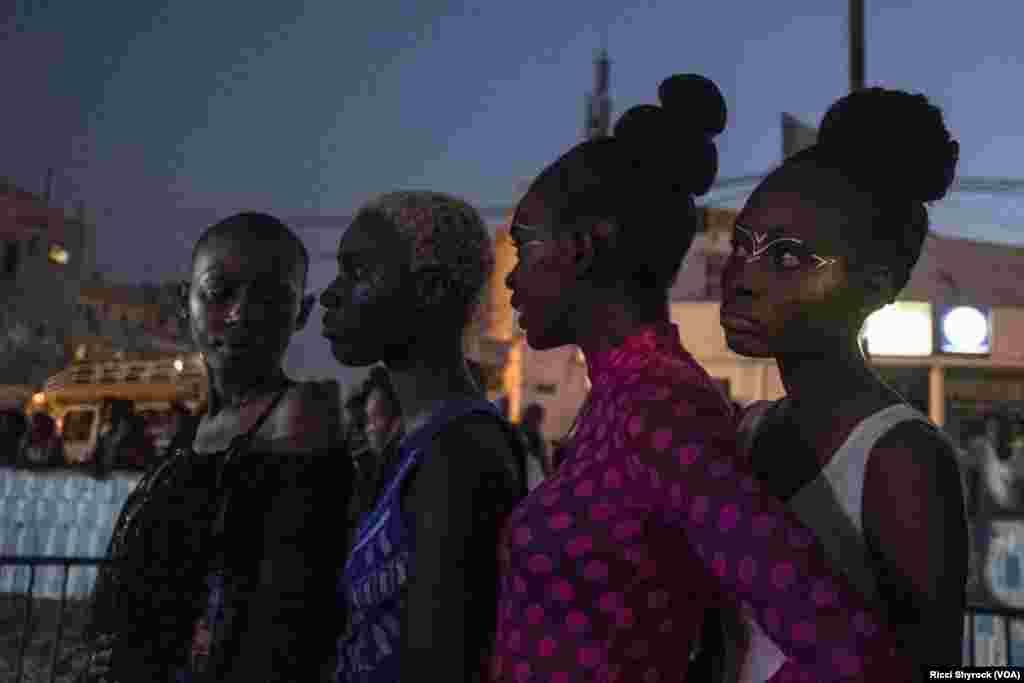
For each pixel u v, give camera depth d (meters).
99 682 1.77
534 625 1.26
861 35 12.33
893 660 1.03
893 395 1.27
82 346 46.34
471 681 1.44
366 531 1.61
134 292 53.34
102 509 8.96
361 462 1.97
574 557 1.24
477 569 1.47
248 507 1.77
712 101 1.49
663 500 1.18
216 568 1.76
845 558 1.20
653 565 1.23
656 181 1.43
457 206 1.74
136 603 1.77
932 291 15.43
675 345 1.37
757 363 16.31
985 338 15.28
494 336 19.91
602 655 1.21
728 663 1.32
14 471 9.41
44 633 7.05
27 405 29.91
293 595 1.69
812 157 1.33
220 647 1.69
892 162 1.30
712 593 1.34
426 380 1.69
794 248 1.27
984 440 8.01
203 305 1.95
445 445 1.53
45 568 8.76
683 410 1.20
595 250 1.41
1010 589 6.28
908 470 1.17
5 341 42.53
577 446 1.35
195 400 21.20
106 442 9.37
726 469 1.13
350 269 1.72
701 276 16.92
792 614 1.04
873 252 1.29
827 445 1.26
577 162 1.45
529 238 1.47
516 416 19.81
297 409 1.86
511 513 1.45
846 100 1.36
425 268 1.67
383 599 1.55
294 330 2.05
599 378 1.40
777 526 1.08
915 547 1.15
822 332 1.28
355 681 1.59
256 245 1.96
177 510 1.81
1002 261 15.41
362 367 1.75
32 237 46.75
